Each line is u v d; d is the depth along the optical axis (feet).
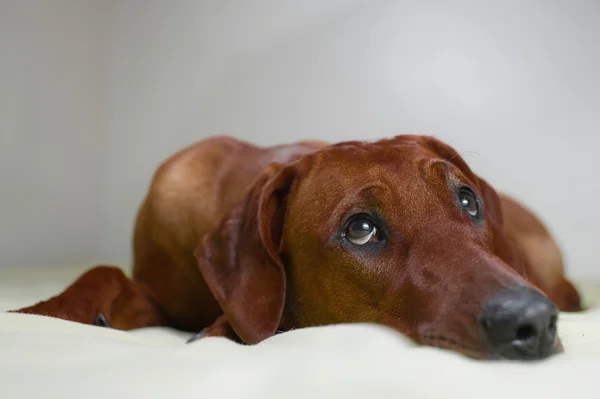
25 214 6.55
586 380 1.13
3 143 6.37
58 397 1.07
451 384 1.09
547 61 6.26
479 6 6.37
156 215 2.41
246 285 1.88
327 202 1.80
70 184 6.91
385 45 6.62
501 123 6.34
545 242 2.98
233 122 7.09
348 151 1.90
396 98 6.61
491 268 1.48
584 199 6.25
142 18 7.22
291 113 6.91
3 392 1.09
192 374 1.15
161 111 7.24
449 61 6.45
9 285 3.58
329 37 6.77
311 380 1.10
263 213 1.88
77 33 6.91
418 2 6.52
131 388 1.10
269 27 6.95
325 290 1.77
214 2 7.09
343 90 6.75
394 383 1.08
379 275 1.66
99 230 7.21
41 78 6.64
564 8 6.24
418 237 1.65
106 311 2.12
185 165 2.46
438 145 2.07
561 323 1.94
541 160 6.29
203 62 7.14
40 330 1.60
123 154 7.25
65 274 4.72
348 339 1.36
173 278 2.37
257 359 1.25
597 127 6.22
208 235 1.99
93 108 7.08
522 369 1.22
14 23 6.45
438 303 1.49
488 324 1.35
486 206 2.13
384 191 1.71
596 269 6.21
